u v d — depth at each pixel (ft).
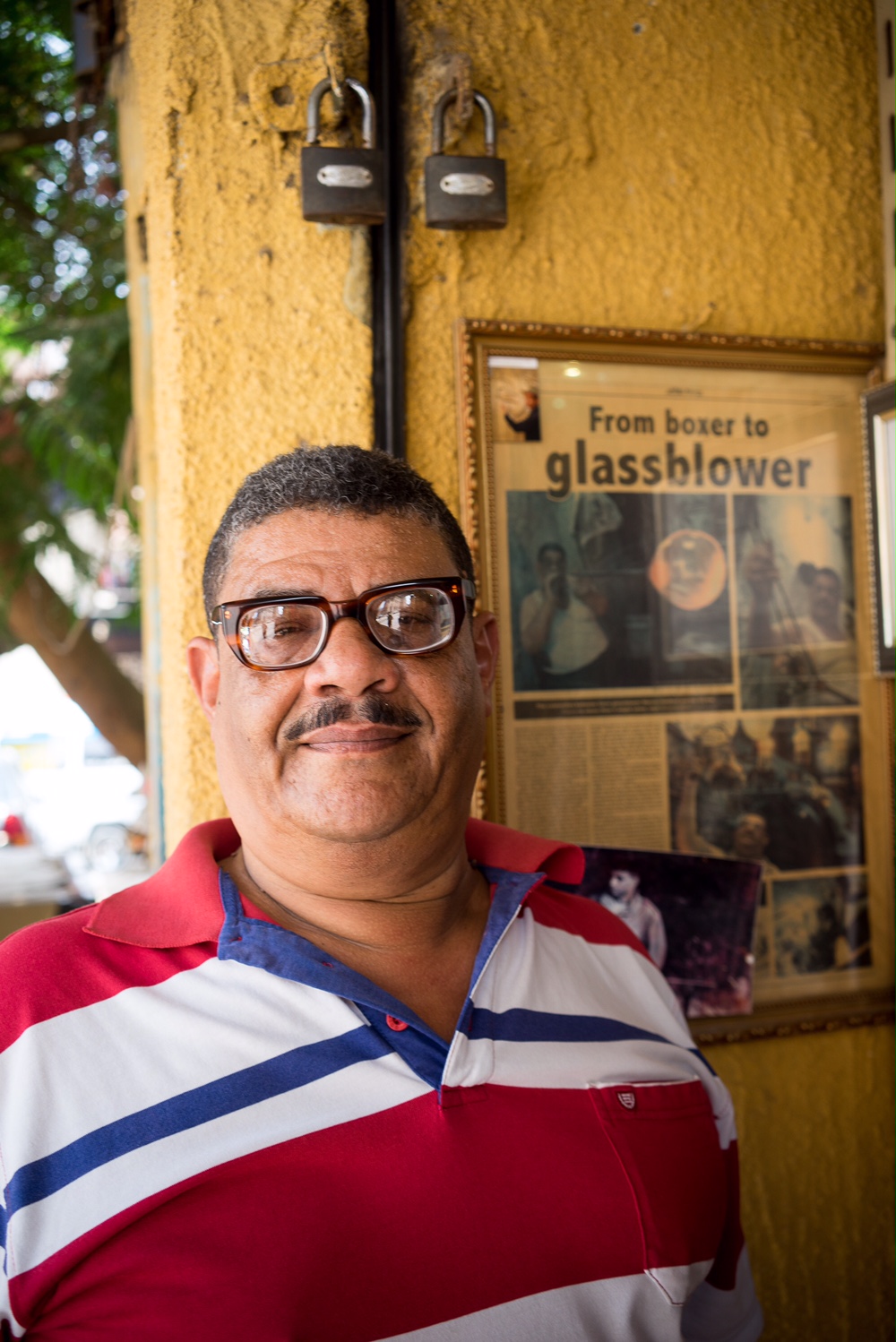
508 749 5.08
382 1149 2.92
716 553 5.40
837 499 5.59
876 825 5.63
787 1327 5.43
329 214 4.63
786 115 5.54
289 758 3.12
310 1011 3.06
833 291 5.65
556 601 5.14
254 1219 2.77
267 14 4.80
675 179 5.36
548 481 5.13
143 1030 2.95
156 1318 2.67
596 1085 3.41
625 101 5.28
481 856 4.01
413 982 3.36
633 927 5.20
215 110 4.78
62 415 11.12
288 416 4.87
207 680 3.62
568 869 4.00
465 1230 2.92
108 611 16.35
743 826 5.42
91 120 8.82
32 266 11.28
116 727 13.07
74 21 6.36
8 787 30.14
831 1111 5.54
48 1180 2.72
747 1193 5.39
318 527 3.20
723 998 5.29
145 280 6.21
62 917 3.25
